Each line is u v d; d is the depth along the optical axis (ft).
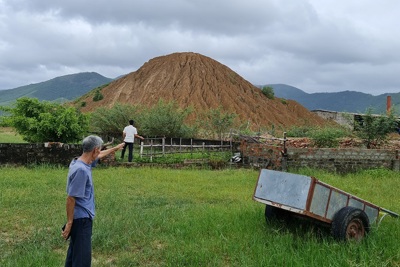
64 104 78.07
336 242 23.70
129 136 60.70
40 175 48.73
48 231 26.63
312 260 20.52
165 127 95.14
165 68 294.05
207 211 31.30
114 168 56.90
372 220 27.09
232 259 21.58
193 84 273.33
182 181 48.01
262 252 22.00
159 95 263.49
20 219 29.43
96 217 29.40
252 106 267.59
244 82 306.35
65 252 23.35
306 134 125.08
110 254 23.09
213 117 111.14
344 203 25.21
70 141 71.31
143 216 29.81
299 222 27.91
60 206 33.27
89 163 18.63
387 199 39.70
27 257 21.42
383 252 22.47
